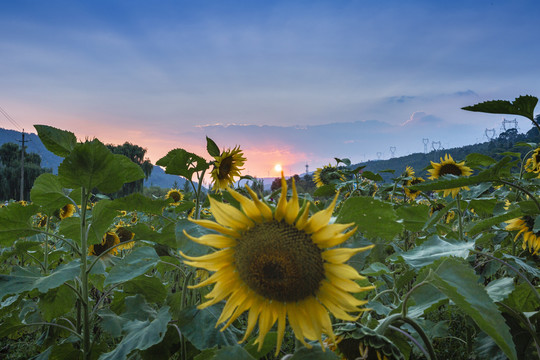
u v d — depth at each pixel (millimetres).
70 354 3312
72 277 2760
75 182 3094
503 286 2340
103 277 4113
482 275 3674
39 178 3428
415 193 7160
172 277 5797
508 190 5895
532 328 2221
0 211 3199
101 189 3164
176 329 2889
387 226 2053
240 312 1564
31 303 4004
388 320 1795
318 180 7535
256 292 1570
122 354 2439
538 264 4215
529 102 2764
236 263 1599
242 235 1612
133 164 3523
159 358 2896
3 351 4344
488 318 1531
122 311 3621
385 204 1946
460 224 3758
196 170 3516
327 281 1509
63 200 3562
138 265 3000
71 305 3496
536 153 5332
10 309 3248
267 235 1538
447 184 2703
